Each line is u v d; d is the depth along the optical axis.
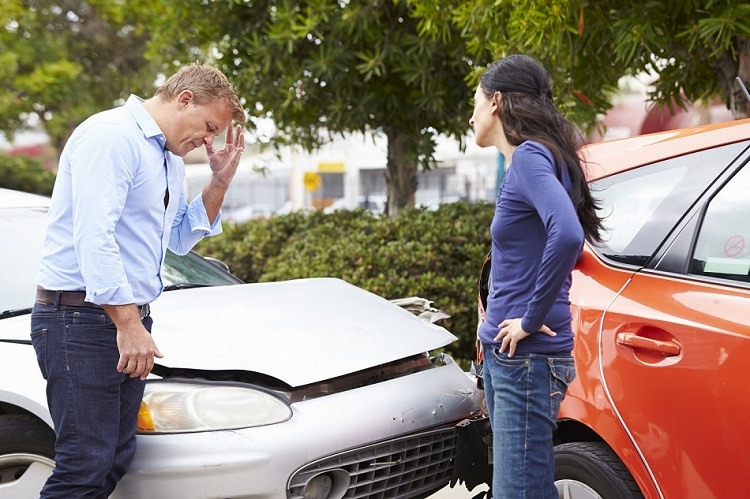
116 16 12.85
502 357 2.36
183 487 2.57
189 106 2.64
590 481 2.52
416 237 5.89
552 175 2.22
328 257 5.80
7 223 3.67
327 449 2.68
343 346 2.99
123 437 2.60
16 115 13.85
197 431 2.62
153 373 2.78
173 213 2.75
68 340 2.51
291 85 6.67
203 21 7.08
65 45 13.62
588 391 2.50
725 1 4.26
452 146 24.61
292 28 6.26
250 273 6.79
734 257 2.30
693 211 2.46
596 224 2.42
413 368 3.19
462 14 5.08
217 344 2.87
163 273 3.83
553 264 2.14
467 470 2.98
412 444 2.96
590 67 5.13
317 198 27.42
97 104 14.45
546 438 2.36
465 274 5.65
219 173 3.05
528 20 4.39
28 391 2.72
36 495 2.76
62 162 2.58
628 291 2.49
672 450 2.27
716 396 2.16
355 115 6.94
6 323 3.06
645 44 4.39
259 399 2.71
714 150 2.51
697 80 5.41
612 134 12.19
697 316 2.26
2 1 12.21
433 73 6.63
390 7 6.59
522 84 2.38
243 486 2.56
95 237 2.42
